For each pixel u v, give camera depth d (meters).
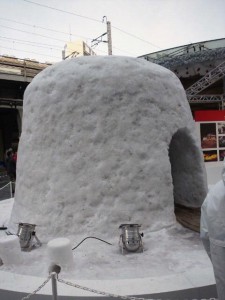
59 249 3.25
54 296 2.29
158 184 4.37
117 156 4.26
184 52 15.92
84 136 4.30
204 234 1.85
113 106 4.32
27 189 4.57
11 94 17.27
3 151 19.12
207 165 9.33
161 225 4.29
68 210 4.23
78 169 4.27
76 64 4.52
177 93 4.87
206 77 13.54
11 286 2.82
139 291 2.63
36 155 4.50
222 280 1.76
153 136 4.42
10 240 3.49
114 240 4.07
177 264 3.38
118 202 4.22
